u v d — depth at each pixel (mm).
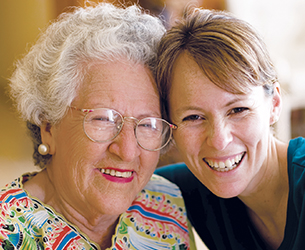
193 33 1342
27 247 1306
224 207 1782
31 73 1453
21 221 1337
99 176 1380
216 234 1801
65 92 1350
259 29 1399
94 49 1347
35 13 4238
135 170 1435
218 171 1454
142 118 1393
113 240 1465
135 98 1369
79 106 1351
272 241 1712
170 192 1773
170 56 1365
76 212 1466
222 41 1271
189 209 1844
